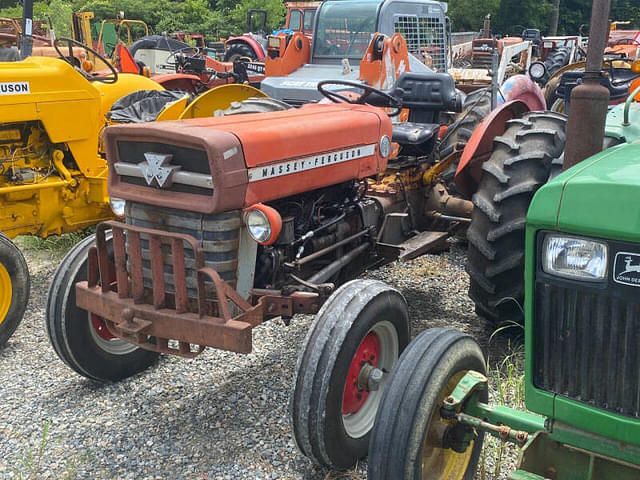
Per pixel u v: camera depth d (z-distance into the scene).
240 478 2.94
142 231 3.04
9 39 8.30
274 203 3.33
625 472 2.06
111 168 3.17
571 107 2.45
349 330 2.85
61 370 4.01
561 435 2.13
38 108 4.96
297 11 13.47
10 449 3.18
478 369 2.58
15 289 4.21
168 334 3.03
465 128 5.59
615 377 1.98
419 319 4.50
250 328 2.88
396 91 4.82
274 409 3.49
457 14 32.06
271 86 8.07
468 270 3.88
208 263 3.01
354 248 3.94
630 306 1.89
